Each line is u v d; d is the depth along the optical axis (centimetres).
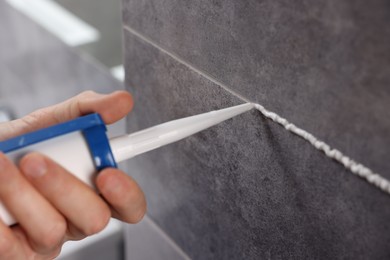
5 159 22
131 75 32
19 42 68
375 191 18
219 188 27
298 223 22
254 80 22
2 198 23
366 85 17
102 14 50
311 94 19
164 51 28
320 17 18
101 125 23
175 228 33
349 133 18
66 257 53
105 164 23
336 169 20
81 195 23
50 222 23
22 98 74
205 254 31
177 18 26
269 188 24
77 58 55
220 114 24
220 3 23
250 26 21
